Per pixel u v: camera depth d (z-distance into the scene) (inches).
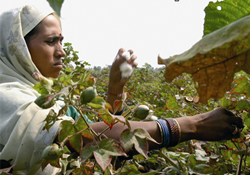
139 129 33.1
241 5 24.3
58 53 55.6
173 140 38.1
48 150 30.5
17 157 36.9
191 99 62.6
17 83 47.3
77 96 39.8
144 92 182.9
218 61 22.2
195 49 21.9
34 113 38.9
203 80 24.5
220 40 21.1
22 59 52.5
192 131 38.9
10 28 53.1
